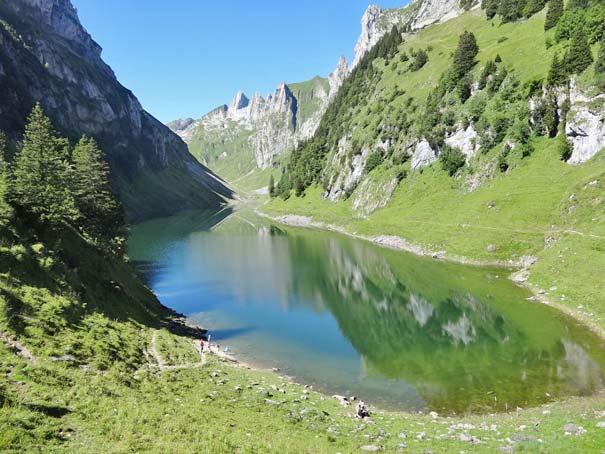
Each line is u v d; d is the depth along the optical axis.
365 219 143.62
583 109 91.75
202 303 67.88
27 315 30.22
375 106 195.12
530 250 78.94
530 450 22.30
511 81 121.38
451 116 131.38
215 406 26.58
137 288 61.81
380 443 23.94
